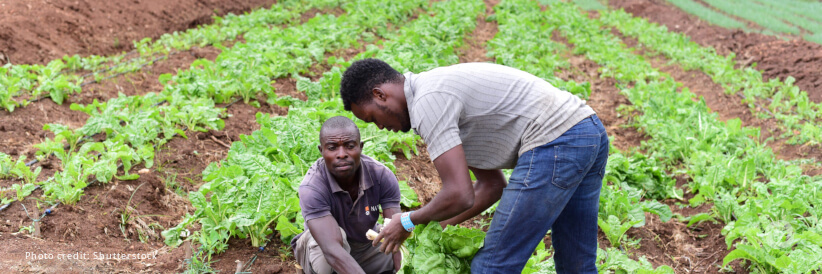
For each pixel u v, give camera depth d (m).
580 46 12.77
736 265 4.95
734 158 6.60
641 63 11.79
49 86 7.48
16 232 4.62
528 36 12.50
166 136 6.36
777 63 11.86
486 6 17.12
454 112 3.12
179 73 7.86
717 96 10.40
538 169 3.17
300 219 4.57
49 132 6.79
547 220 3.26
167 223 5.08
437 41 10.84
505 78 3.22
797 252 4.43
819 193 5.57
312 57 9.84
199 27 12.57
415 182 6.06
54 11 10.38
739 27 15.26
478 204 3.79
